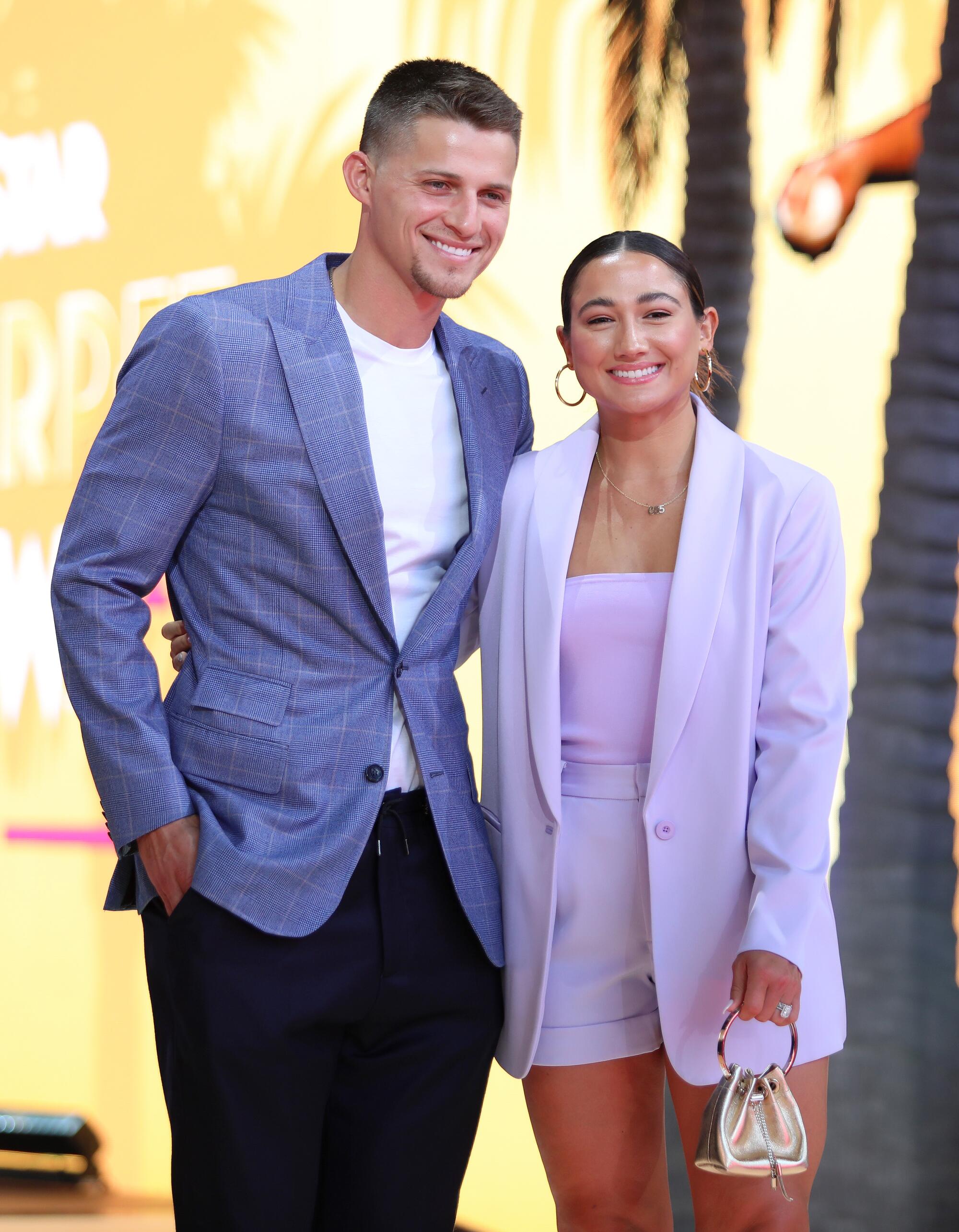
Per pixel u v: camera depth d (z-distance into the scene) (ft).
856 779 20.93
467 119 10.98
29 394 27.76
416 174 10.98
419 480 11.54
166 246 26.11
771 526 11.58
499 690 12.03
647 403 11.60
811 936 11.41
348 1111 11.34
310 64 24.53
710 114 21.39
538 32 22.56
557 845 11.57
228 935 10.52
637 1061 12.00
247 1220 10.50
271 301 11.31
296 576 10.84
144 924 11.31
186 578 11.25
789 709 11.37
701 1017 11.37
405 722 11.28
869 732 20.84
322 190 24.35
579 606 11.75
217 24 25.59
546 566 11.86
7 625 27.86
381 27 23.82
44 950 27.35
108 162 26.81
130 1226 23.44
